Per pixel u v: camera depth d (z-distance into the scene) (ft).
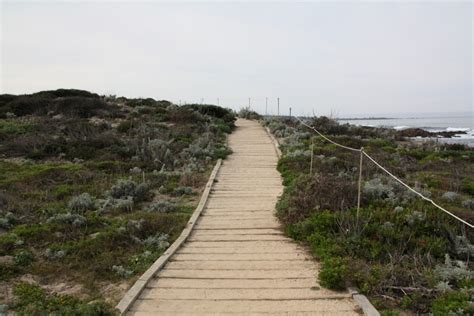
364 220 23.61
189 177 39.34
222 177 41.29
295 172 40.09
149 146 49.75
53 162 46.62
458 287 17.75
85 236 25.66
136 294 17.63
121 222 27.48
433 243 21.88
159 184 38.27
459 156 55.98
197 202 33.32
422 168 46.70
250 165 46.37
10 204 30.71
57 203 31.71
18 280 20.31
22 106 72.64
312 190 28.19
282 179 40.04
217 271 20.25
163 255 22.22
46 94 83.82
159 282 19.12
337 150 50.42
